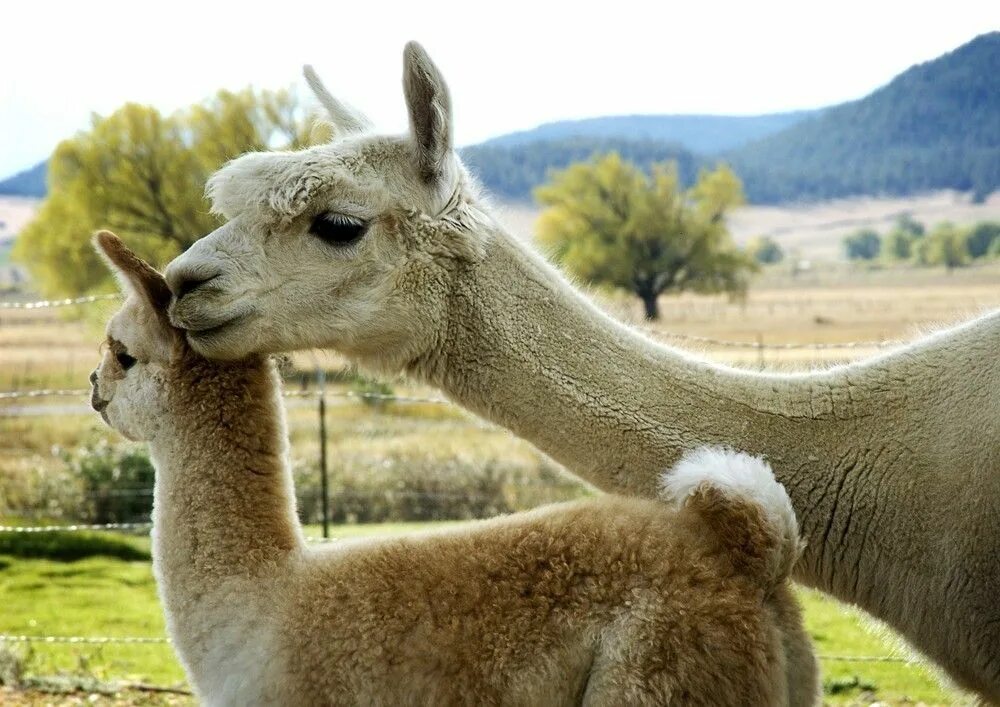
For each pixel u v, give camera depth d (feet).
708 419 15.53
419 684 12.54
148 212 126.11
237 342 14.89
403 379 16.30
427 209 15.52
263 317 15.08
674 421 15.52
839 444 15.40
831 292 346.95
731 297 218.59
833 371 15.88
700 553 12.32
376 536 14.28
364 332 15.53
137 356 15.17
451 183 15.56
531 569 12.60
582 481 16.06
